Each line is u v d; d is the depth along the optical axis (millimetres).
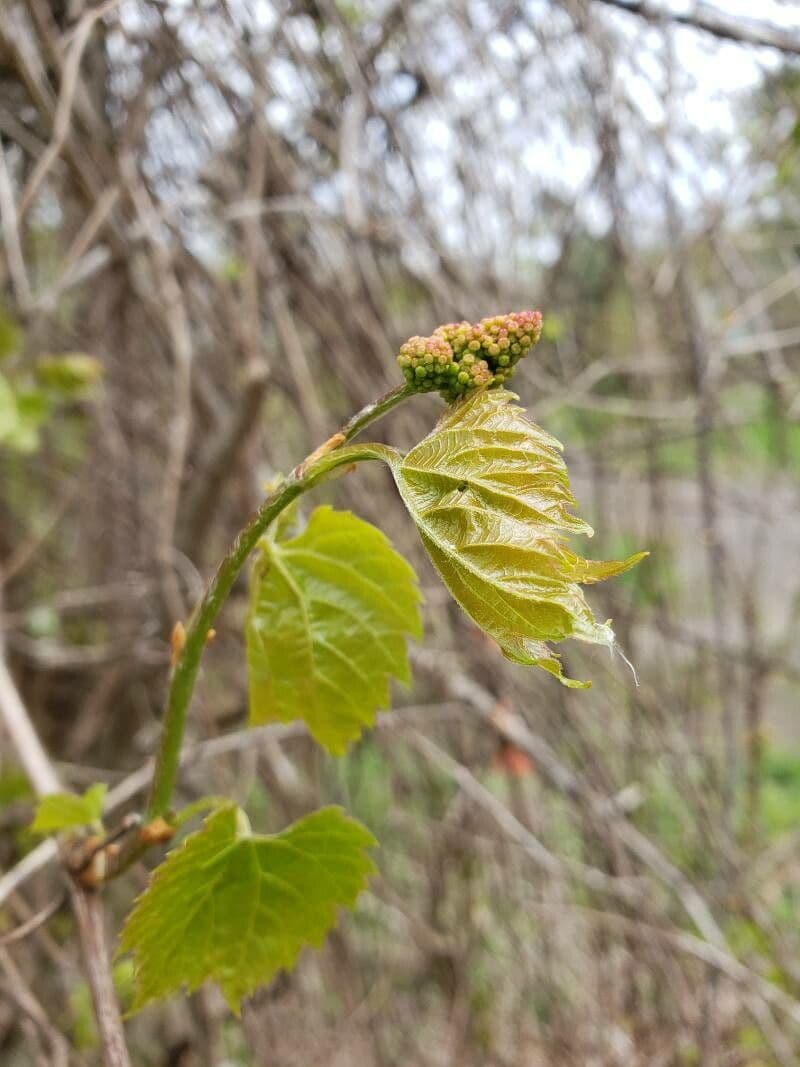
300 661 183
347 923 431
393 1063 428
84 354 447
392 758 452
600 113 397
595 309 513
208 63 370
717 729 514
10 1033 381
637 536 509
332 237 397
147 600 439
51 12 356
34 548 451
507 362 133
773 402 535
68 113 318
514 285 429
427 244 403
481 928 439
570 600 118
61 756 456
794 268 505
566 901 430
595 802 379
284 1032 423
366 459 139
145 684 453
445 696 422
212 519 419
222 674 450
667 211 406
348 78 376
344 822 171
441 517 128
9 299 442
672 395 536
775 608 695
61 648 495
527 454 127
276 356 420
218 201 406
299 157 410
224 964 176
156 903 165
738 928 415
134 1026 421
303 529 181
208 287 416
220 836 167
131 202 379
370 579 178
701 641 466
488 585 123
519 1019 421
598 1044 392
